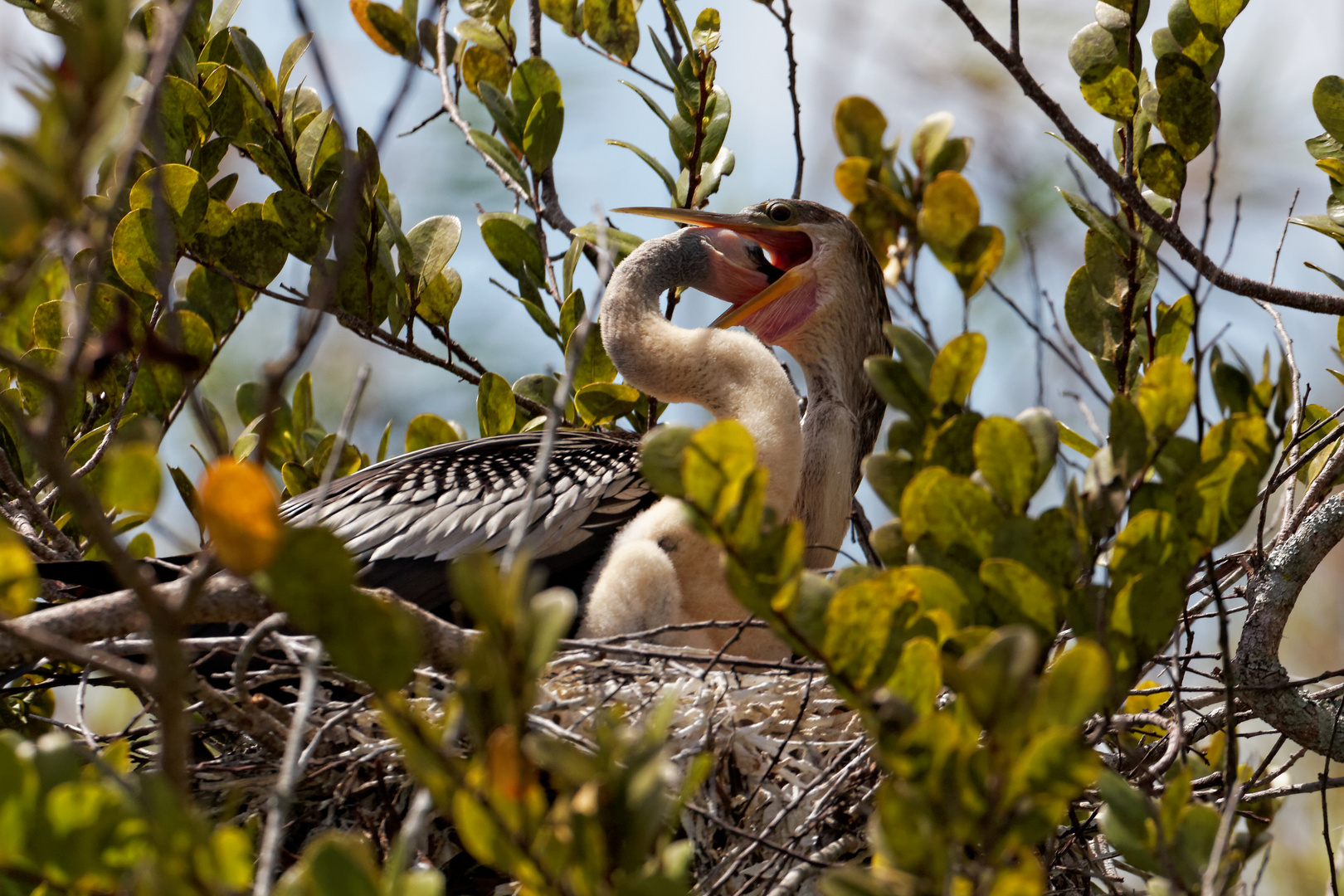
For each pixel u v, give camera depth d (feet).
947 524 15.46
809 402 28.32
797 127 29.50
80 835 11.53
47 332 25.35
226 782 19.31
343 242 10.78
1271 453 15.51
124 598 16.21
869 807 18.65
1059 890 20.53
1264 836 16.83
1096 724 18.52
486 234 30.27
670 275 28.02
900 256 18.74
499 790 11.05
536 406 29.43
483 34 31.60
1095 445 25.29
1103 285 24.06
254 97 27.30
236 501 10.50
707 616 24.13
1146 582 15.01
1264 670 21.98
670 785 15.78
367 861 11.43
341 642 11.58
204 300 27.45
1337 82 24.08
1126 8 22.09
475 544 24.32
